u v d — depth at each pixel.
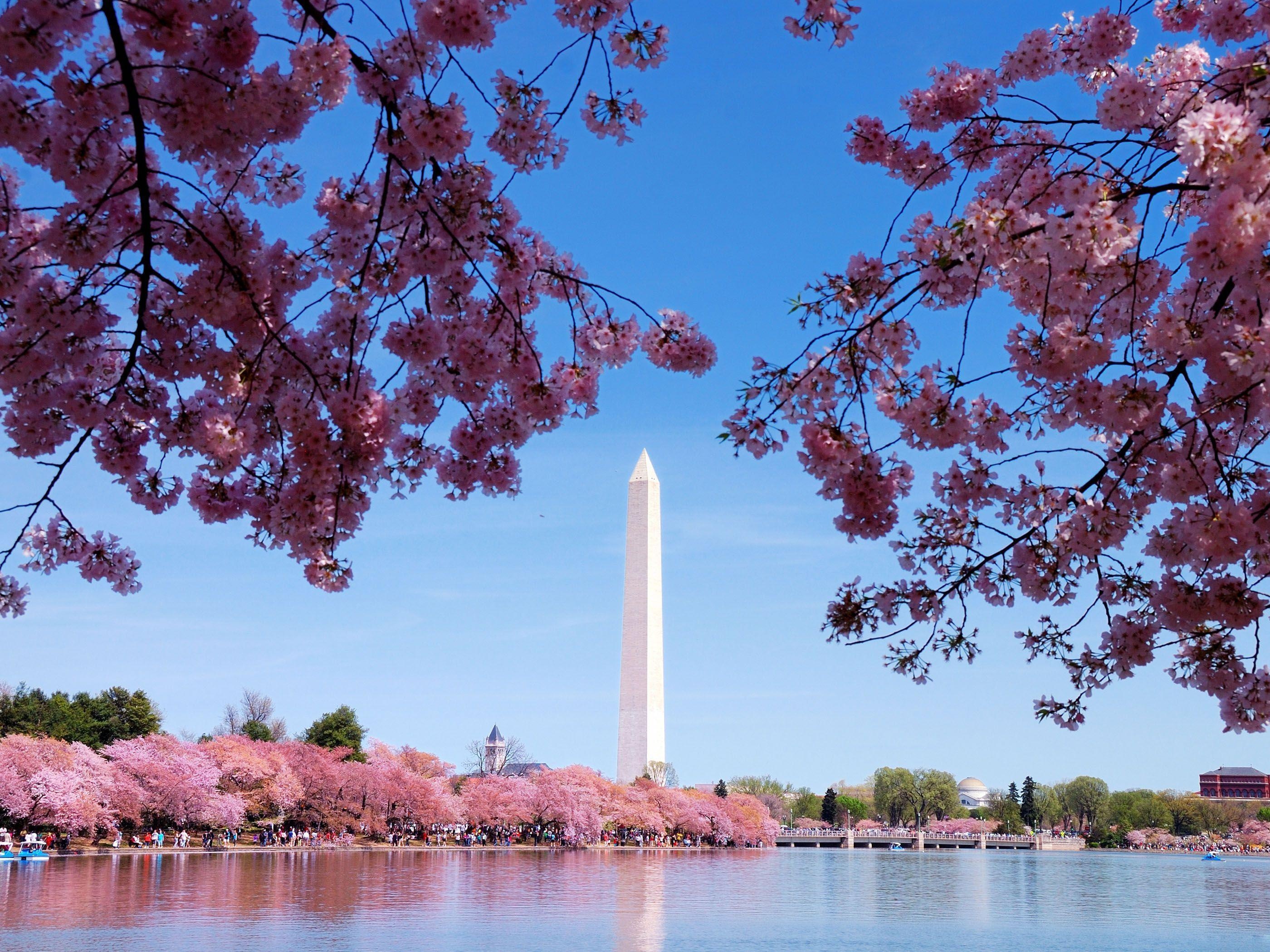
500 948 30.14
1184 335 7.15
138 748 79.00
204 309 7.66
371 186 8.03
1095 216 6.72
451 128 7.23
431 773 115.94
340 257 8.21
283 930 31.70
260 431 8.45
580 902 44.81
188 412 8.23
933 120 9.65
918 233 7.84
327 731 113.31
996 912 47.88
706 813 136.88
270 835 86.56
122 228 7.68
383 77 7.45
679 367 8.84
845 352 8.18
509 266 8.40
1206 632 8.43
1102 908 51.72
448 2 6.88
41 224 7.70
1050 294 7.30
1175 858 153.75
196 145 7.37
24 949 26.23
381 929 33.12
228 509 8.43
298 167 8.48
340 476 7.73
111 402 7.91
